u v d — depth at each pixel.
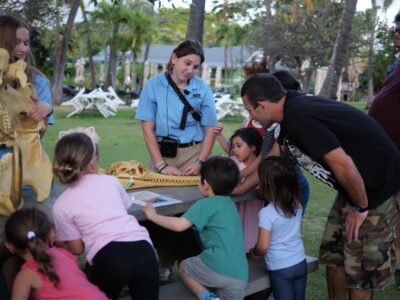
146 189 3.21
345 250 2.94
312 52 19.66
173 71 3.52
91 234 2.21
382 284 2.89
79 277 2.16
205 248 2.88
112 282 2.21
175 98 3.53
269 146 3.23
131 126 13.54
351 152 2.61
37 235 2.04
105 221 2.23
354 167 2.50
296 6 20.33
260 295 3.04
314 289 3.72
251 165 3.33
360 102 38.47
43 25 9.45
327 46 19.64
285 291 2.87
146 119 3.62
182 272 2.76
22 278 2.05
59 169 2.24
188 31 10.71
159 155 3.57
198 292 2.65
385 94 3.72
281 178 2.79
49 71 27.16
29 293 2.07
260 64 23.11
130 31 35.75
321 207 5.84
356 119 2.60
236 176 2.70
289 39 19.69
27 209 2.12
